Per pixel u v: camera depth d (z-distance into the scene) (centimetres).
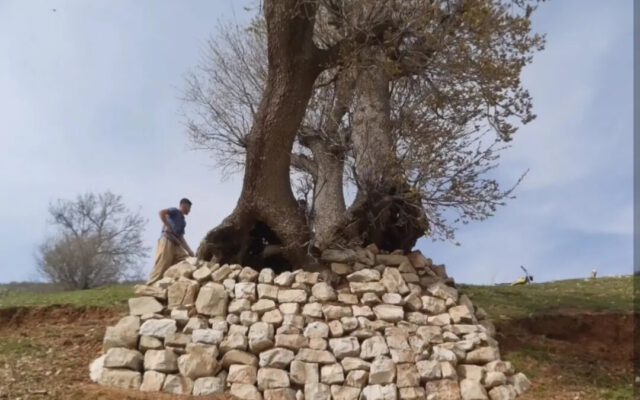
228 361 1083
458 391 1078
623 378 1217
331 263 1287
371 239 1374
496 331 1388
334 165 1573
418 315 1194
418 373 1095
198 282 1199
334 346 1111
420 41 1316
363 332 1139
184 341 1101
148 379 1048
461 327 1184
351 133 1546
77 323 1413
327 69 1343
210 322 1138
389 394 1057
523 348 1334
